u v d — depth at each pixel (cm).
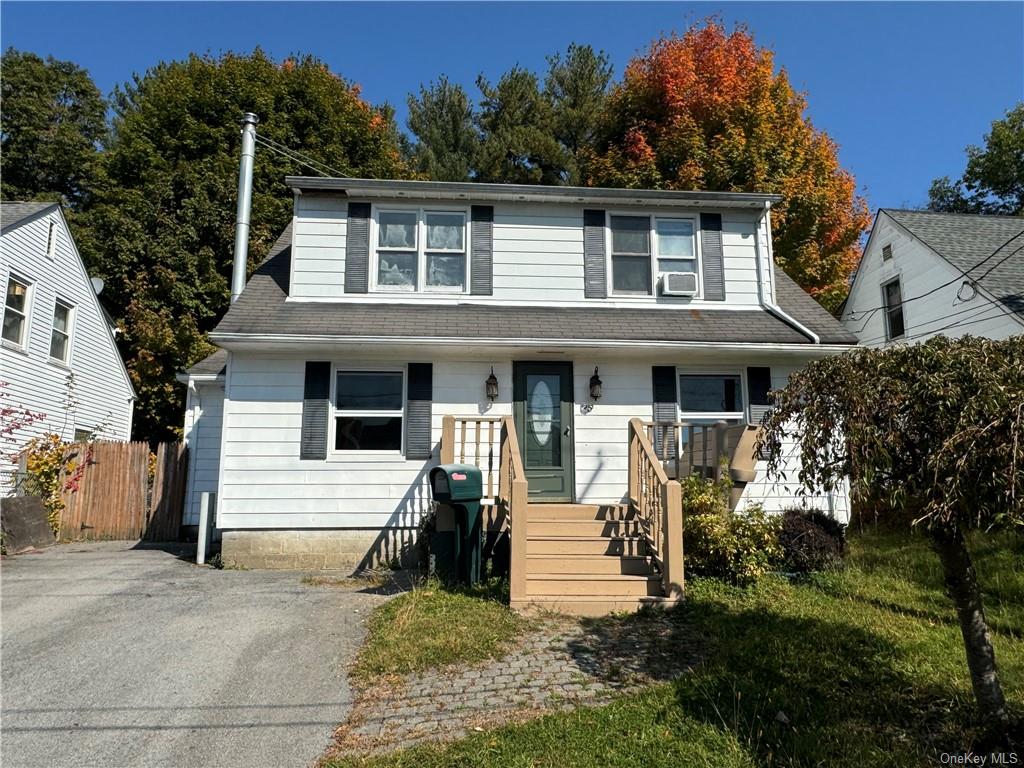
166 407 1922
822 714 410
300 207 997
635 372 951
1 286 1218
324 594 717
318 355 902
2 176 2527
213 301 1955
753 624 588
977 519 352
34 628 599
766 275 1053
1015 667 483
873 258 1736
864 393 375
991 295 1319
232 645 554
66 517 1182
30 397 1302
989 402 335
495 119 2542
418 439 901
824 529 859
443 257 1015
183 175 1994
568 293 1012
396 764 363
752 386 959
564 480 916
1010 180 2528
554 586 671
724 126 1875
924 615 618
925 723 401
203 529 920
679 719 407
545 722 407
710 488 775
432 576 747
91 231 2016
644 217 1053
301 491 878
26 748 389
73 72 2781
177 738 401
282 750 386
